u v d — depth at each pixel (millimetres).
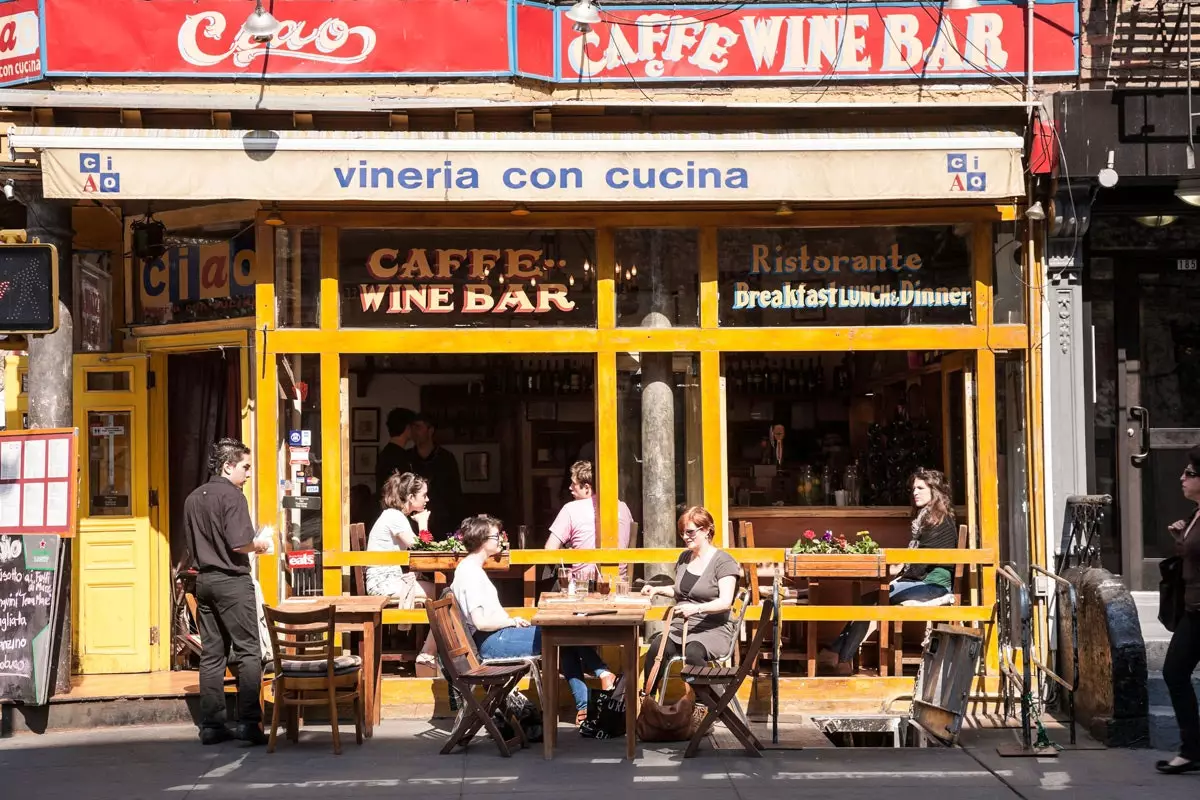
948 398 9906
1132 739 7840
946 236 9195
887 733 8977
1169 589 7367
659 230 9258
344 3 8883
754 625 9141
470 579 8234
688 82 9047
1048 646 8977
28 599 8656
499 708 8070
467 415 11656
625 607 8000
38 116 8914
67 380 9086
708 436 9188
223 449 8281
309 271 9188
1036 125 8766
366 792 6934
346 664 8172
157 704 8820
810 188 8508
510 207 9078
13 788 7066
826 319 9211
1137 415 9500
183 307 9906
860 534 9031
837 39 9047
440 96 8805
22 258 7570
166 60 8883
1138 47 9047
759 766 7473
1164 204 9516
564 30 9031
